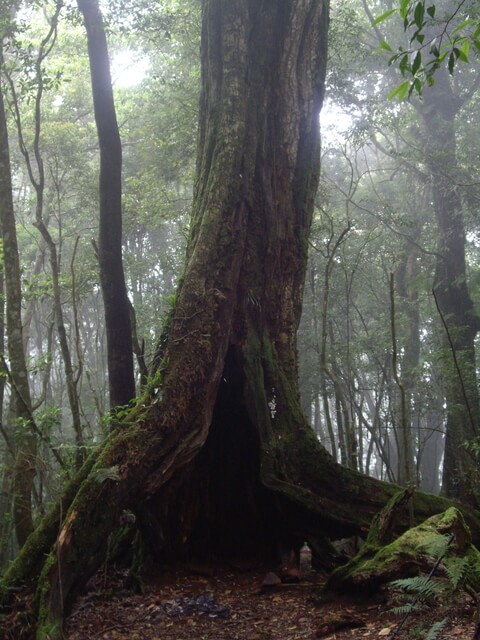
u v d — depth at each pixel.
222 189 8.16
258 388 7.97
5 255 9.08
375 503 7.79
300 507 7.67
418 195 22.95
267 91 8.68
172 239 28.19
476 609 4.70
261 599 6.92
